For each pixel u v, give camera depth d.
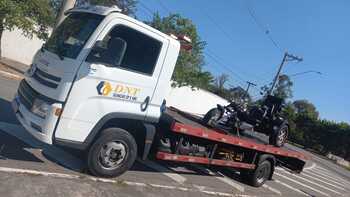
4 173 5.75
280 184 13.36
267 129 11.43
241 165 10.08
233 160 9.94
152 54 6.75
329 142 57.69
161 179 8.24
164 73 6.96
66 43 6.33
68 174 6.46
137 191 6.83
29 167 6.30
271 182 13.09
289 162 12.25
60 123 5.96
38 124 5.99
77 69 5.99
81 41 6.16
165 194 7.29
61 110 5.94
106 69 6.20
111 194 6.25
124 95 6.49
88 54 6.06
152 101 6.89
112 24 6.25
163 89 7.00
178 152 7.86
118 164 6.74
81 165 7.09
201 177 9.90
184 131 7.52
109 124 6.71
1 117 9.13
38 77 6.36
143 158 6.92
